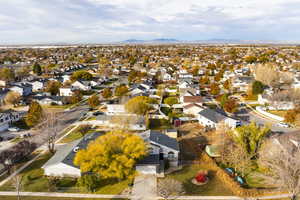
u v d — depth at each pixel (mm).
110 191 33000
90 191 32969
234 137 43594
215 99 86938
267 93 84562
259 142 41219
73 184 34438
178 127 59375
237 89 101625
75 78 117312
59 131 56906
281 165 32562
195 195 32156
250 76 121562
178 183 32312
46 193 32500
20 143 44344
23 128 59188
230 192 32844
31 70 153750
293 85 94188
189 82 106750
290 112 58656
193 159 42875
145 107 62281
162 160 41031
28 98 87812
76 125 60938
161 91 95750
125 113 65500
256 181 35906
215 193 32625
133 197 31688
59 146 48219
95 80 120688
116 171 32438
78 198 31500
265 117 66688
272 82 95375
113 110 69938
